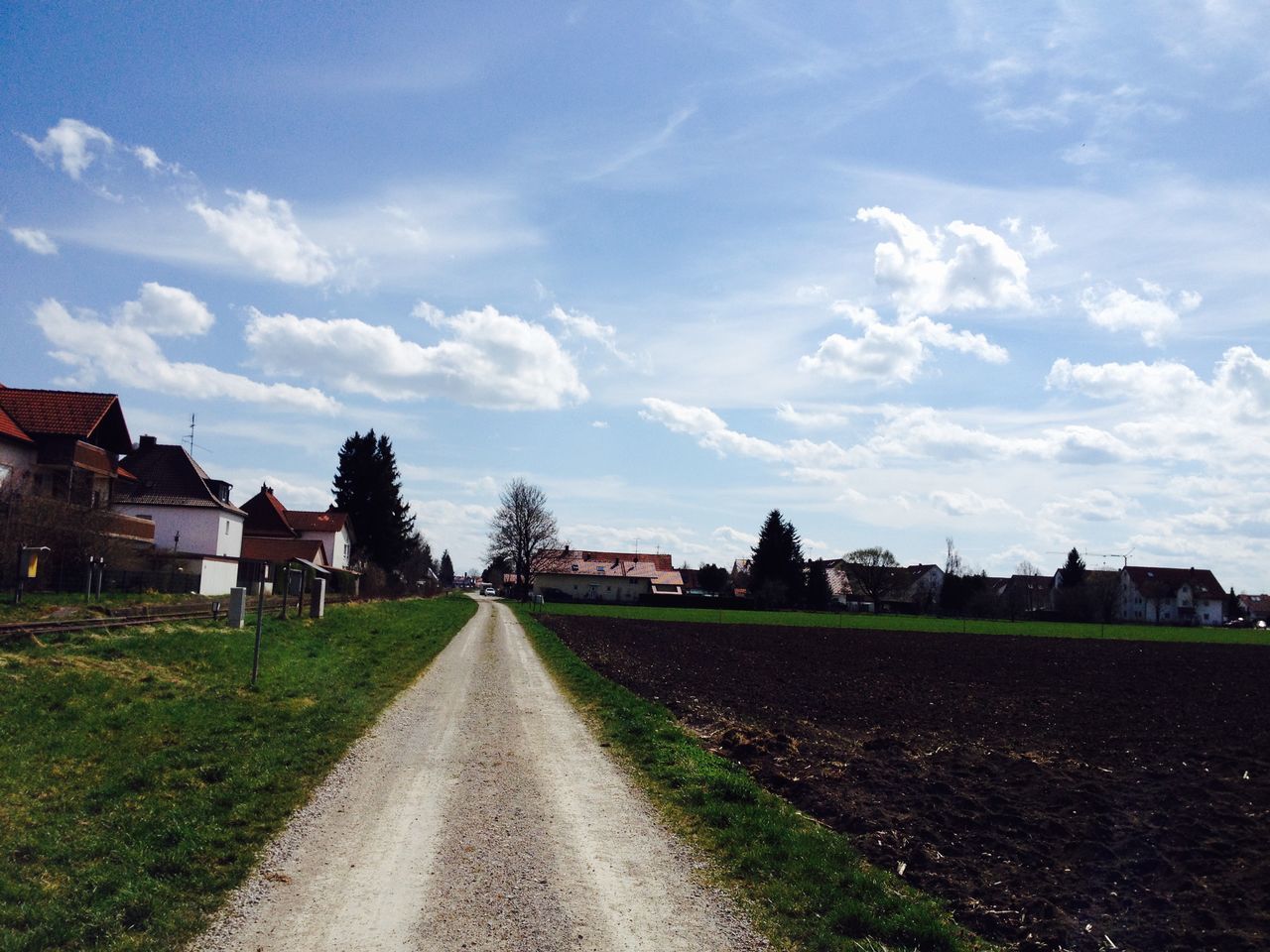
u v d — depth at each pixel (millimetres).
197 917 6988
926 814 11594
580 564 145250
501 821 10062
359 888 7754
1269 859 10039
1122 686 33375
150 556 47000
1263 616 152500
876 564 133500
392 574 94688
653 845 9461
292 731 14273
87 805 9578
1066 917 7992
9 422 41531
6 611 24688
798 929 7270
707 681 28172
